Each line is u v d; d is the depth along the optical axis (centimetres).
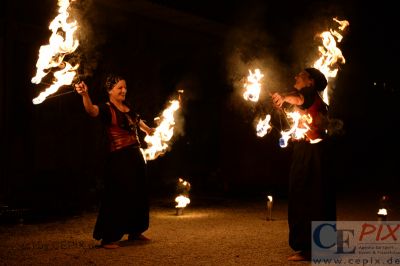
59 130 968
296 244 484
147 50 1137
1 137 865
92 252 519
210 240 586
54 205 794
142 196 562
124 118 548
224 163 1275
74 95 994
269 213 759
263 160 1254
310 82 495
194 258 489
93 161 1024
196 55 1255
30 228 680
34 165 924
